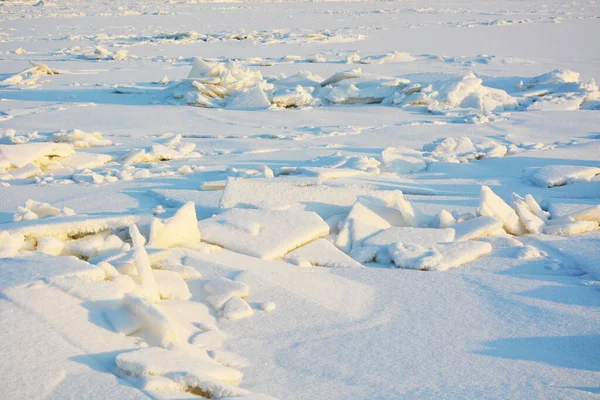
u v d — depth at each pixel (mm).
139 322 3135
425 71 19500
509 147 9461
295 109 14047
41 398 2527
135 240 3822
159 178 7656
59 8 59938
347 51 26328
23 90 16766
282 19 47469
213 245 4730
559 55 23328
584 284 4281
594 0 75312
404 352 3281
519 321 3691
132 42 31047
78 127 11727
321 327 3541
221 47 29000
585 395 2867
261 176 7422
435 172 8094
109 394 2561
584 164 8211
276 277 4145
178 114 13102
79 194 6875
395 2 75688
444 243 4992
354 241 5090
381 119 12703
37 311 3037
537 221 5566
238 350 3252
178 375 2660
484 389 2916
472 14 50656
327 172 6980
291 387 2902
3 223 5402
